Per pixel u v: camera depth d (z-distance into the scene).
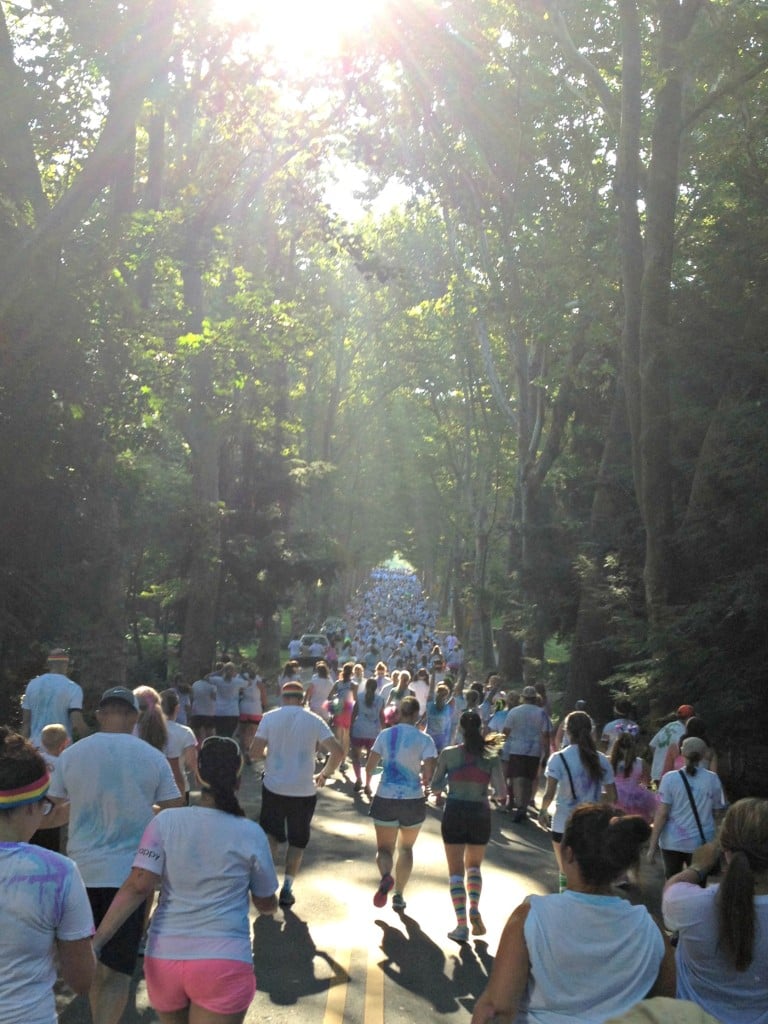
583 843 3.64
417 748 10.17
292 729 10.28
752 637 16.11
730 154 19.52
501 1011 3.59
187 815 5.08
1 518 16.27
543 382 35.88
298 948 8.81
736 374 17.20
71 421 17.34
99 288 17.75
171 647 48.06
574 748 9.68
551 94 31.25
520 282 35.06
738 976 4.00
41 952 3.64
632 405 19.81
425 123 34.41
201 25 18.42
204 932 4.91
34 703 9.85
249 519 40.09
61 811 6.48
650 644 16.98
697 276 19.31
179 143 26.66
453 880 9.32
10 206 16.44
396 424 88.12
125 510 20.16
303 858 12.66
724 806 8.88
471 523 61.53
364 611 89.62
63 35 17.50
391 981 7.98
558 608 31.08
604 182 32.28
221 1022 4.84
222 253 26.58
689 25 18.92
